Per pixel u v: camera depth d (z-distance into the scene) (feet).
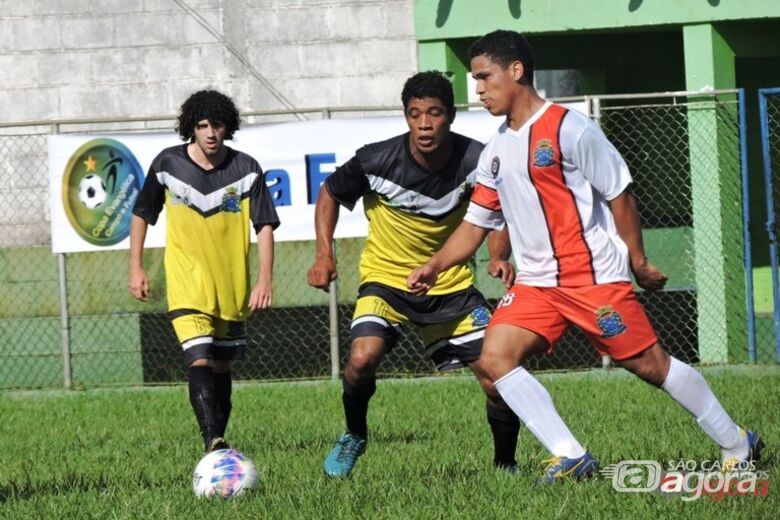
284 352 126.00
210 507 54.80
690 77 120.16
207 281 71.10
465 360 61.52
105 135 115.24
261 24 130.41
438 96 58.29
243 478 57.77
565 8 120.67
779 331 118.62
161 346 124.36
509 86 54.13
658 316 131.34
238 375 126.31
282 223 114.01
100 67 131.64
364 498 54.90
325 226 61.67
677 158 132.16
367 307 61.21
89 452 77.05
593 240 53.78
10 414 100.07
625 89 138.31
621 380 106.32
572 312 54.49
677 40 136.46
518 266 55.93
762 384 99.76
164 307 124.26
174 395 109.29
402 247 61.26
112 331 124.47
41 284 124.88
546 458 65.41
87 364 124.88
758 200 139.23
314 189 114.01
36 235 130.93
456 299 61.26
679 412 84.58
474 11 121.60
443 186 60.03
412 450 70.85
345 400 62.18
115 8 131.34
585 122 53.21
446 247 56.80
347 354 126.00
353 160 60.85
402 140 60.49
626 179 53.06
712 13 118.52
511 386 55.31
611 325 53.83
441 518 50.34
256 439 79.66
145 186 72.33
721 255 119.24
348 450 63.00
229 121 71.10
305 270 124.47
